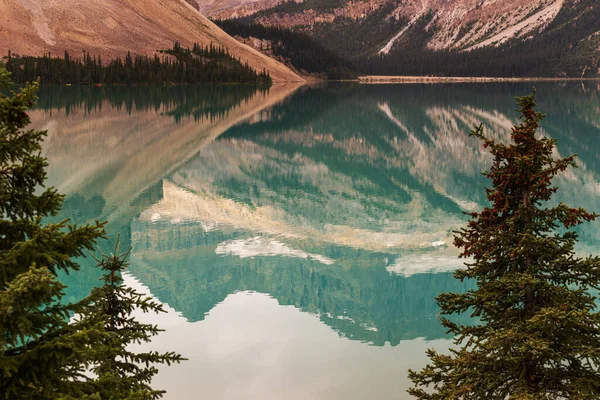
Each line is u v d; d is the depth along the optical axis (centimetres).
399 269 3008
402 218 4169
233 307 2384
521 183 1120
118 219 3941
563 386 1005
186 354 1886
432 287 2728
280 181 5441
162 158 6197
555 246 1108
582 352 973
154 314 2253
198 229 3791
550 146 1121
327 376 1744
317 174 5788
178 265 3031
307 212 4306
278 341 2014
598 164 5759
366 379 1728
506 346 1024
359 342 2009
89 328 682
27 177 741
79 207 4175
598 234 3303
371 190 5112
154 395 784
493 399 1038
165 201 4475
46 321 682
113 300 1041
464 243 1180
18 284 592
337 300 2523
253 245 3481
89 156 5991
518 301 1125
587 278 1106
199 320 2208
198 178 5400
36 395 664
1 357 627
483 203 4634
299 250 3388
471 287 2723
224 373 1758
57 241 696
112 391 720
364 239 3619
